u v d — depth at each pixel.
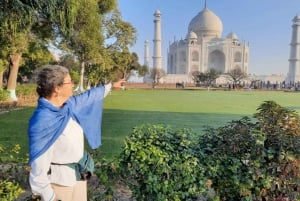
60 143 2.21
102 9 24.47
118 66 32.28
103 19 28.06
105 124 11.55
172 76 94.25
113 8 24.83
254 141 3.29
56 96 2.27
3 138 8.43
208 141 3.61
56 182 2.26
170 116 14.74
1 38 14.88
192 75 90.00
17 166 4.62
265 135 3.36
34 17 8.44
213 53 101.12
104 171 3.29
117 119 13.16
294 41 99.56
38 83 2.25
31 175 2.11
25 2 7.73
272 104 3.60
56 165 2.26
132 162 3.12
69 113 2.29
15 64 19.53
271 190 3.34
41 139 2.11
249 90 62.00
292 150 3.26
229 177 3.33
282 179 3.29
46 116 2.14
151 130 3.42
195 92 48.47
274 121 3.45
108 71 33.19
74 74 31.28
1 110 15.95
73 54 25.14
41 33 17.78
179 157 3.22
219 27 103.94
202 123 12.52
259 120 3.55
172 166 3.13
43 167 2.11
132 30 30.62
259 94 44.50
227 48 99.19
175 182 3.12
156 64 103.69
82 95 2.57
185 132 3.55
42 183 2.11
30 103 20.77
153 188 3.08
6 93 17.81
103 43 26.61
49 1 7.86
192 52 100.12
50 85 2.22
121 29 29.91
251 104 23.36
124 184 3.36
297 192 3.31
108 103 22.64
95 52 23.61
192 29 105.06
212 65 101.50
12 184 3.14
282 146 3.27
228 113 16.61
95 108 2.61
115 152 6.98
